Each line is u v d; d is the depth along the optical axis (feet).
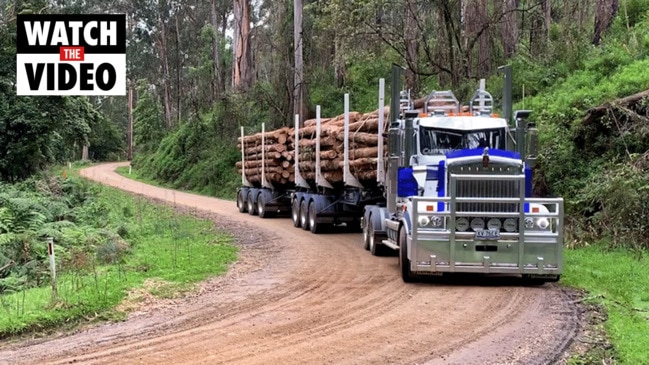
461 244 35.37
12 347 26.07
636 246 43.16
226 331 27.68
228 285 38.91
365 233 54.08
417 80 93.56
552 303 31.81
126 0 224.12
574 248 46.70
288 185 85.20
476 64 92.48
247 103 157.07
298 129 76.54
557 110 62.95
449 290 35.55
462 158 36.76
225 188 138.92
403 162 42.96
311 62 135.64
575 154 56.13
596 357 22.79
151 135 236.43
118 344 25.95
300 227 74.28
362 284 37.91
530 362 22.47
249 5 166.30
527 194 39.60
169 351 24.62
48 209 70.69
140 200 108.99
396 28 83.97
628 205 45.09
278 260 48.85
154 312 31.99
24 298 33.19
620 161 51.78
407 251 37.32
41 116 88.84
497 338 25.59
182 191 152.66
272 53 148.36
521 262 35.12
